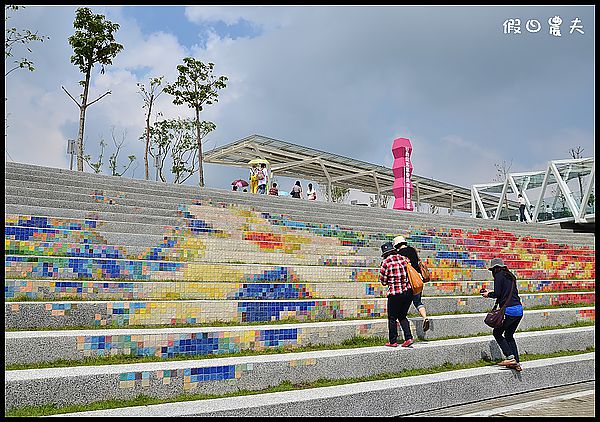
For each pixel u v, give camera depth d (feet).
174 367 19.33
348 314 30.81
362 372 23.57
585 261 60.49
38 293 24.03
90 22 73.20
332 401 19.40
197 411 16.88
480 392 23.79
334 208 58.23
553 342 31.63
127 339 21.20
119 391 18.13
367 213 60.95
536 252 59.88
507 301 25.40
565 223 90.38
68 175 42.91
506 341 25.96
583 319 38.65
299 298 31.81
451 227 61.93
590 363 28.68
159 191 45.62
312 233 46.21
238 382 20.43
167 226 36.45
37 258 25.89
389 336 26.25
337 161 94.63
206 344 22.80
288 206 53.93
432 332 29.99
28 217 30.25
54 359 19.79
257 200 53.16
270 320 28.04
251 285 30.07
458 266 47.62
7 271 25.16
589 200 85.10
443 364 26.32
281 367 21.47
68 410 16.63
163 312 25.12
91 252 29.78
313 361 22.29
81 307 23.12
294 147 86.38
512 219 108.78
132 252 31.14
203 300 27.63
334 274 36.35
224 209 45.39
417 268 28.43
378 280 38.19
